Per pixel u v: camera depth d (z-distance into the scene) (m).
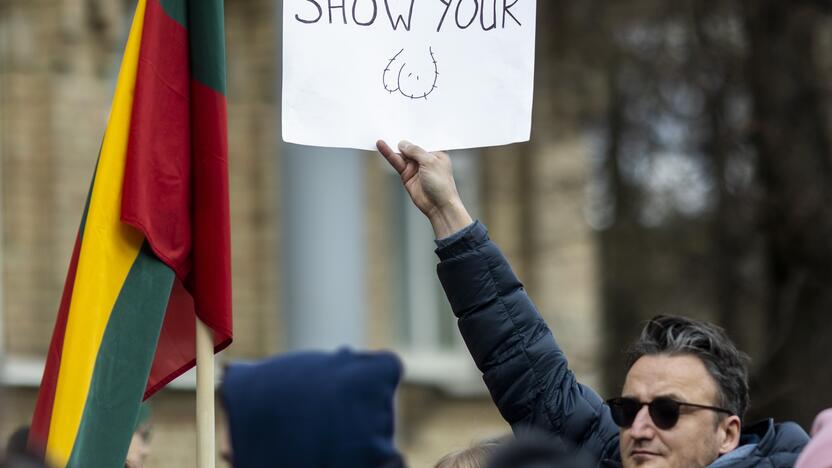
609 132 24.64
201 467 7.82
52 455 7.76
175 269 8.03
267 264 27.03
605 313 27.59
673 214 24.36
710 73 22.44
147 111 8.02
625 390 7.49
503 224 29.67
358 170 20.91
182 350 8.49
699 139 22.64
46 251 25.53
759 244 22.27
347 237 20.52
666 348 7.48
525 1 8.37
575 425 8.05
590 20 24.64
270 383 7.39
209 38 8.16
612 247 26.47
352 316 20.33
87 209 8.00
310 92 8.20
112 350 7.87
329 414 7.32
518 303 8.20
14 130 25.56
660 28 23.56
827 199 21.47
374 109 8.27
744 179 22.06
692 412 7.34
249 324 27.09
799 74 21.77
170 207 8.04
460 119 8.32
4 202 25.39
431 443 28.11
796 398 20.91
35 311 25.42
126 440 7.82
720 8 22.42
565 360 8.22
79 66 25.83
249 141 27.16
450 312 28.95
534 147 28.97
